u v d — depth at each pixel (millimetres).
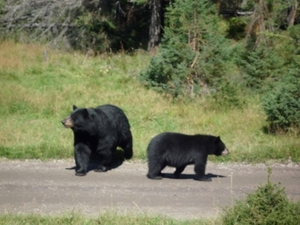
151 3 34156
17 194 12609
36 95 22938
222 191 13172
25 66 27531
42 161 15719
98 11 36125
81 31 34938
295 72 20516
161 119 20688
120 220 10438
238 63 25469
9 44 32438
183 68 23109
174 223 10344
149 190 13109
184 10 23703
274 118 19297
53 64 28328
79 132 14422
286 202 9539
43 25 35938
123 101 22547
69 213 10922
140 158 16250
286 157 16406
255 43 26625
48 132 18797
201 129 19672
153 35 33406
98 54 32125
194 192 13039
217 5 34438
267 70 24859
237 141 18250
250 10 33344
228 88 22422
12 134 18203
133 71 26953
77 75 26578
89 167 15359
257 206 9484
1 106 21516
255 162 16125
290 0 30062
